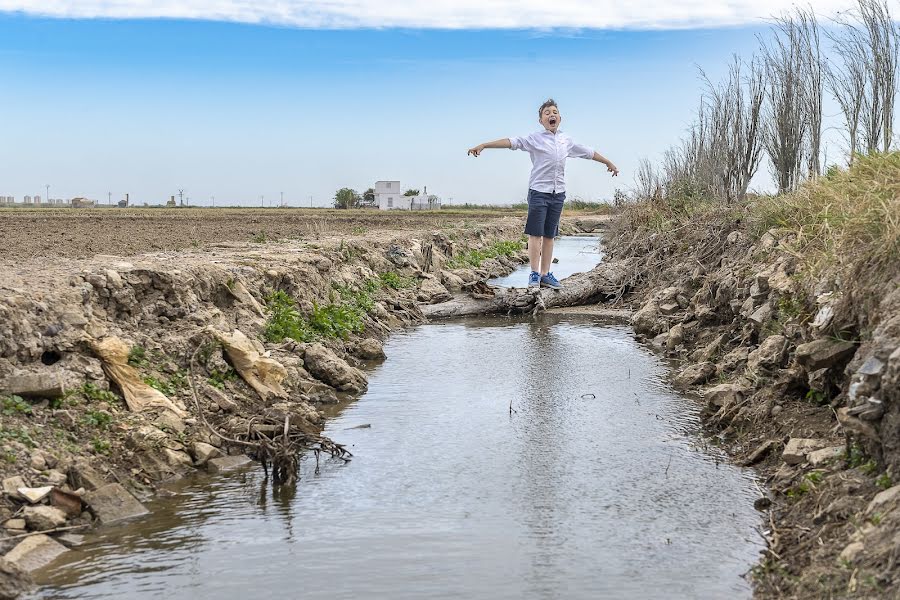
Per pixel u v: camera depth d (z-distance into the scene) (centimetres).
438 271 2098
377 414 899
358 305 1459
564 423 862
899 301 602
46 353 744
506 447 782
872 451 560
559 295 1738
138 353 820
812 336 748
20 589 504
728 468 720
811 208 1098
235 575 524
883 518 471
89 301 833
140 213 5466
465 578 518
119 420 723
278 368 903
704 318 1248
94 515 607
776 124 1895
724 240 1565
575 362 1175
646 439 805
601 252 2881
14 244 1756
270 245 1809
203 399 820
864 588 424
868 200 767
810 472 621
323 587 507
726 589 500
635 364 1162
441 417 886
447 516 619
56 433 670
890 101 1419
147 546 568
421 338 1386
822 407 738
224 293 1052
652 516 614
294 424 791
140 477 679
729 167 2248
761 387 846
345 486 684
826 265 833
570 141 1658
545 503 642
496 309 1678
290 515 623
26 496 589
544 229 1705
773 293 981
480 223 4075
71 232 2420
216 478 704
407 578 519
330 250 1702
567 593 498
